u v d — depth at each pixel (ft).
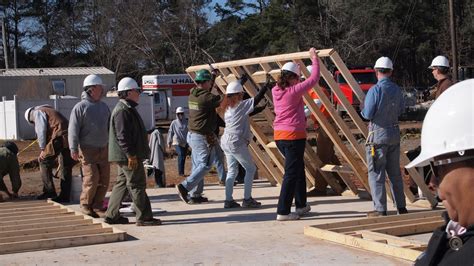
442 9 184.85
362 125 28.58
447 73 27.68
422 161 7.15
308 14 180.65
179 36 203.51
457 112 6.95
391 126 26.68
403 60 191.93
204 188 39.63
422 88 181.88
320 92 29.32
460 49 169.48
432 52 188.14
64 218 28.48
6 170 36.73
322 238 23.34
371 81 106.63
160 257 21.22
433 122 7.16
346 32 173.58
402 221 25.70
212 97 30.94
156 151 44.52
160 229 26.14
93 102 29.27
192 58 199.41
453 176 6.91
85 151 29.14
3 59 239.91
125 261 20.76
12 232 24.62
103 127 29.32
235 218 28.30
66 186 35.50
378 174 26.94
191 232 25.38
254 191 37.35
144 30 206.08
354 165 31.40
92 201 29.60
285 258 20.70
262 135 36.65
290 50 175.42
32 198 37.50
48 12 242.37
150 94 122.83
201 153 31.63
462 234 6.73
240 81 32.24
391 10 174.91
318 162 34.19
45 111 35.88
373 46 174.70
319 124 33.45
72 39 233.55
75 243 23.27
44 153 35.83
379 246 20.97
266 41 191.42
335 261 20.15
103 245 23.30
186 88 143.74
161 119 141.28
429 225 25.22
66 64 230.68
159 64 207.21
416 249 20.81
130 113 25.68
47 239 23.21
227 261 20.52
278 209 27.32
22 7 240.73
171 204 33.09
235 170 31.07
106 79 155.02
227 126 30.35
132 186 26.55
